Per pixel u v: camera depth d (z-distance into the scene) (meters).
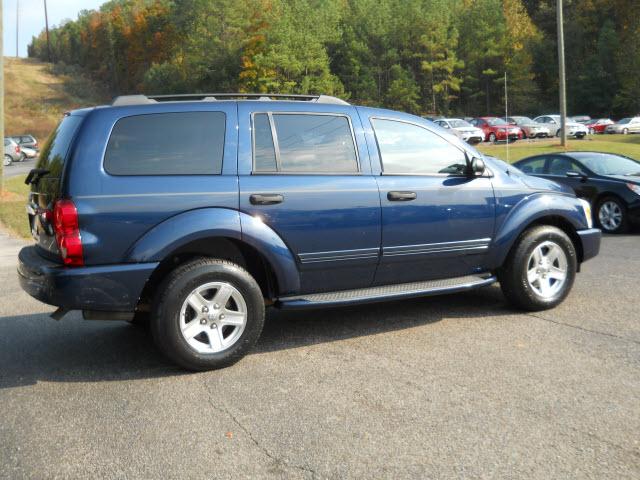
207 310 4.56
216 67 72.19
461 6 81.62
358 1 79.38
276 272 4.81
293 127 4.99
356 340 5.22
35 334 5.73
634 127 46.62
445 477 3.03
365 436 3.48
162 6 111.19
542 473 3.04
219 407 3.93
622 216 10.73
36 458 3.33
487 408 3.79
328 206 4.94
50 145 4.86
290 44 67.19
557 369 4.40
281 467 3.17
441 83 75.12
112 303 4.38
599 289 6.74
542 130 40.75
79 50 153.00
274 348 5.09
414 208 5.29
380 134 5.32
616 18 78.12
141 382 4.42
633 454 3.21
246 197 4.68
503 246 5.72
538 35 81.50
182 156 4.62
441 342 5.09
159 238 4.41
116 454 3.36
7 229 13.16
